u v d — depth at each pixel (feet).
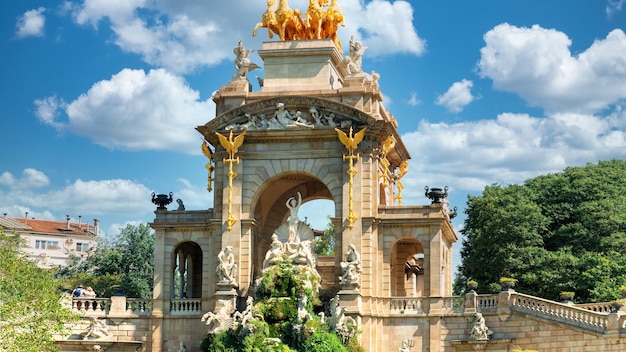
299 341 272.31
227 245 296.51
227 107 304.91
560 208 350.02
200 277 327.88
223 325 283.79
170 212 305.32
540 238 336.29
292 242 294.46
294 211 299.38
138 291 432.66
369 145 295.07
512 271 333.01
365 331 285.23
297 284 282.15
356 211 292.20
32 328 261.65
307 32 314.14
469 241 367.04
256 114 299.99
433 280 287.28
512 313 273.13
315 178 311.27
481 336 274.57
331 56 310.04
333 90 300.40
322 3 318.04
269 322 279.49
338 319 278.87
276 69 310.04
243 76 308.81
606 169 364.17
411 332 285.84
